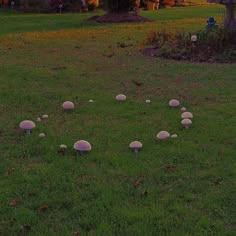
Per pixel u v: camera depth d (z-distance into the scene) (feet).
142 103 19.47
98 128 16.30
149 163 13.28
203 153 14.02
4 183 12.03
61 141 14.92
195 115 17.75
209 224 10.16
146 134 15.65
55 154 13.87
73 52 32.30
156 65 27.63
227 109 18.51
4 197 11.32
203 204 11.02
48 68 26.61
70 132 15.88
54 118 17.47
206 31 32.48
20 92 21.09
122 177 12.42
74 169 12.87
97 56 30.76
